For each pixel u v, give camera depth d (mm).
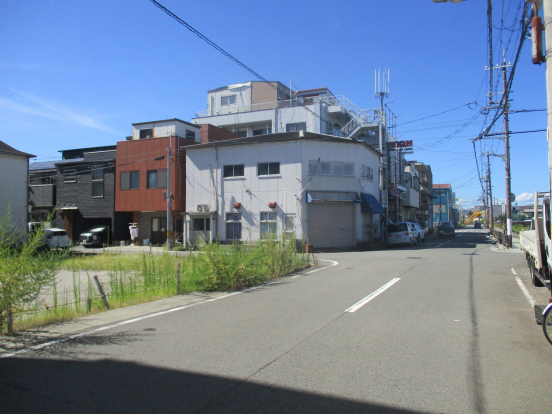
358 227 27109
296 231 25516
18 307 6656
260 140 27641
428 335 6168
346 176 26984
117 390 4141
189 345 5652
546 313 5613
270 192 26359
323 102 38250
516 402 3898
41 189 33750
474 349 5500
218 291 10359
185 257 16078
